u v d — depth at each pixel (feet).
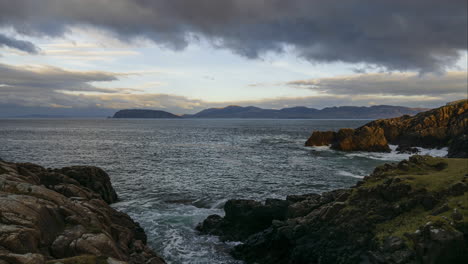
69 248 45.24
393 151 273.13
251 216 83.56
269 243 71.97
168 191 127.34
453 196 61.21
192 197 118.21
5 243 38.50
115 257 47.42
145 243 74.38
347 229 62.59
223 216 96.37
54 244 44.68
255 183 143.64
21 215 44.45
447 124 287.69
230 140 409.28
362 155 252.01
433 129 281.74
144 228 86.28
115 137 454.40
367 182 78.79
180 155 248.52
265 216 83.46
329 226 66.03
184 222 91.61
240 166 193.98
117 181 145.69
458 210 55.06
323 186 138.21
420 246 49.67
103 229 55.62
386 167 84.48
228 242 78.59
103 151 271.08
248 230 82.58
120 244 57.67
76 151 267.80
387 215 62.59
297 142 375.04
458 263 49.55
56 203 55.31
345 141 280.51
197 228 86.48
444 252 49.06
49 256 41.93
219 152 271.69
